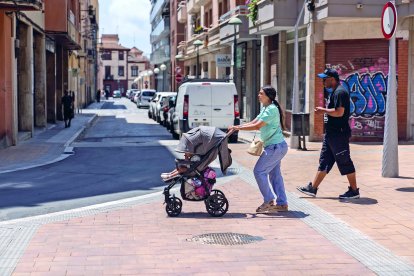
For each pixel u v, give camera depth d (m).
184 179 9.70
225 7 40.94
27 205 11.01
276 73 28.66
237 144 24.02
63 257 7.27
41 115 31.33
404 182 12.73
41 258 7.22
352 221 9.16
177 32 68.50
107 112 59.12
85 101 72.81
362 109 22.81
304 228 8.80
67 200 11.53
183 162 9.73
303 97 24.98
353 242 7.91
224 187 12.73
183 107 24.80
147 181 14.03
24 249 7.64
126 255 7.36
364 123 22.84
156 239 8.20
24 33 26.19
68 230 8.74
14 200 11.54
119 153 20.61
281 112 9.94
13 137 22.86
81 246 7.80
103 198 11.75
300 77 25.39
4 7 20.66
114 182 13.91
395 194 11.37
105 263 7.02
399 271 6.62
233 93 24.98
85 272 6.66
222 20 39.47
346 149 10.78
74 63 52.12
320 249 7.61
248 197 11.52
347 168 10.81
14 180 14.28
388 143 13.34
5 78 21.84
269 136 9.88
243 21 33.50
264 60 30.17
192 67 59.75
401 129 22.34
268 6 25.66
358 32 22.47
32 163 17.70
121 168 16.53
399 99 22.19
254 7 28.11
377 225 8.87
